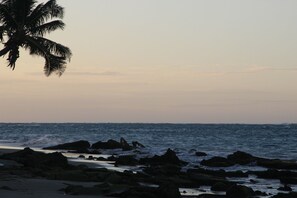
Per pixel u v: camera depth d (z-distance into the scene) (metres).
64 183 23.38
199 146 77.38
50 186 22.00
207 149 70.50
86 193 20.00
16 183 22.33
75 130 171.88
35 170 28.03
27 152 38.25
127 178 27.14
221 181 28.98
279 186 29.58
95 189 20.28
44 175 26.31
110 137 110.31
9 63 28.62
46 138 91.00
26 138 94.12
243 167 41.88
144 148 65.44
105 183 22.02
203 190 26.14
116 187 20.80
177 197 20.02
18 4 28.12
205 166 42.38
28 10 28.58
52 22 29.84
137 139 101.94
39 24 29.62
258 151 66.81
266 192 26.31
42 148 67.75
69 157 49.44
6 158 37.12
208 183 28.92
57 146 66.12
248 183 30.91
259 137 115.19
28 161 30.88
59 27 29.98
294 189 28.03
